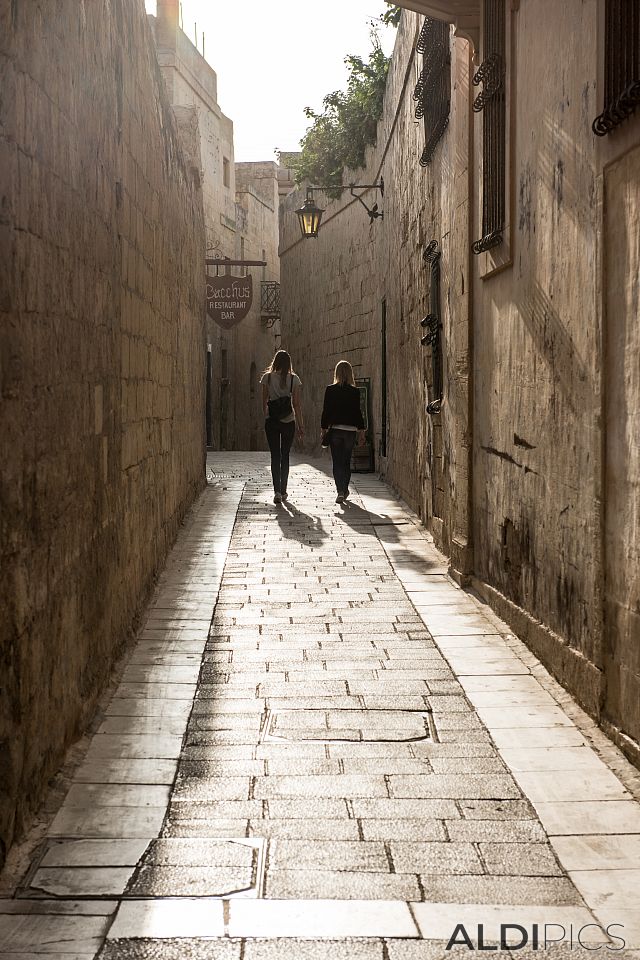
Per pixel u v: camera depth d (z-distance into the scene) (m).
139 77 6.59
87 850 3.40
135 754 4.31
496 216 6.73
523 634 5.99
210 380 27.80
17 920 2.94
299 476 15.39
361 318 17.67
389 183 14.02
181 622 6.54
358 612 6.88
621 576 4.27
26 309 3.39
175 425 9.34
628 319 4.14
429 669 5.58
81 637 4.49
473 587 7.51
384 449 14.77
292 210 24.58
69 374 4.14
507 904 3.06
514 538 6.30
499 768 4.16
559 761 4.23
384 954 2.77
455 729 4.64
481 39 7.07
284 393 11.78
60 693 4.06
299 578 7.93
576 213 4.86
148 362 7.09
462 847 3.45
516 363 6.17
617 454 4.29
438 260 9.20
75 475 4.29
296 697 5.11
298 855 3.39
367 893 3.12
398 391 12.84
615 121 4.14
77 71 4.29
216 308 21.44
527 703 4.98
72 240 4.20
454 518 8.07
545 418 5.50
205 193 27.81
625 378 4.19
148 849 3.42
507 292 6.40
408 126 11.59
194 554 8.79
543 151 5.48
